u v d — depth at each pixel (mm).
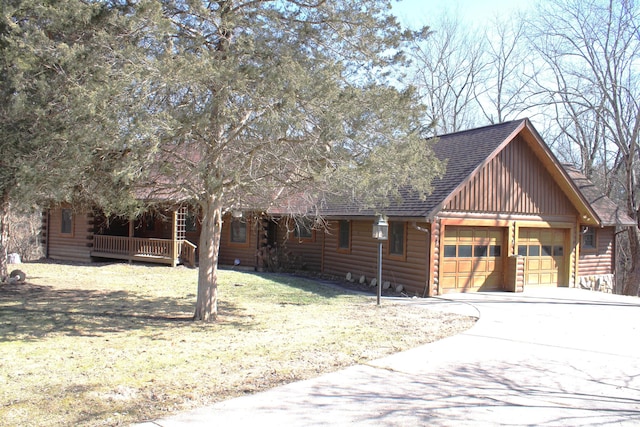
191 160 9109
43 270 18703
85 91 6633
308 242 21016
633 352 8625
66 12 7281
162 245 20375
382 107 8266
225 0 8953
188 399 5836
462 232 15789
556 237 18375
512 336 9711
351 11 9281
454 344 8930
